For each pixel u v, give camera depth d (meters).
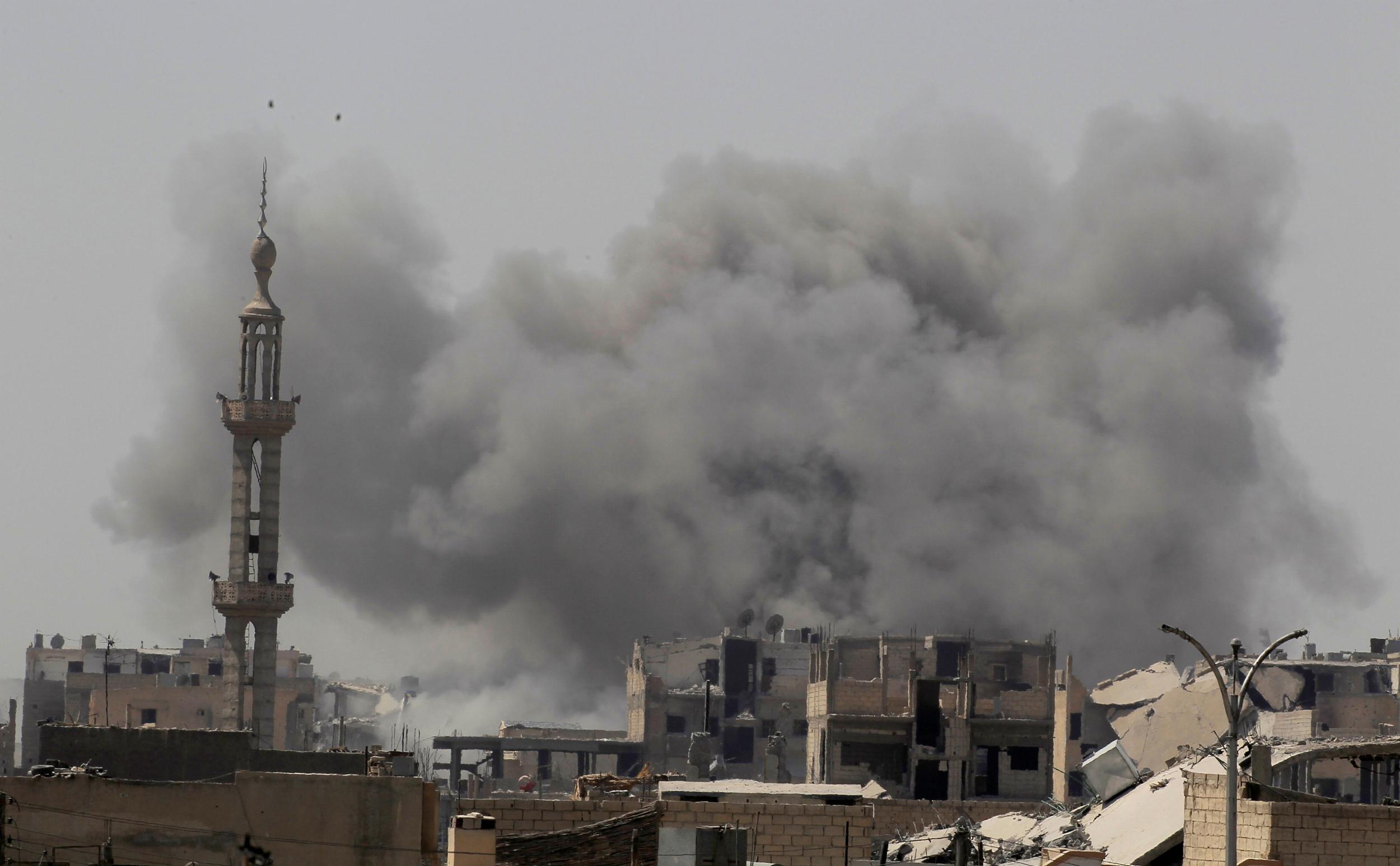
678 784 158.75
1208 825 134.38
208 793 110.88
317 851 111.38
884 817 199.00
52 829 109.25
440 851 119.88
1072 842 144.50
